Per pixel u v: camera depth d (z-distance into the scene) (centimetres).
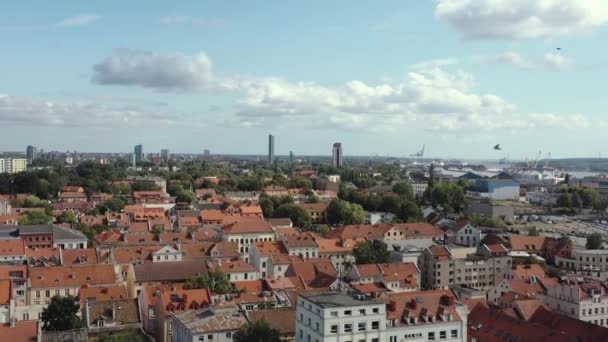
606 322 19462
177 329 15988
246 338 13762
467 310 15862
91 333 16625
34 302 19600
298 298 14175
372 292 16700
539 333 14750
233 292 18888
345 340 13138
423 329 14088
